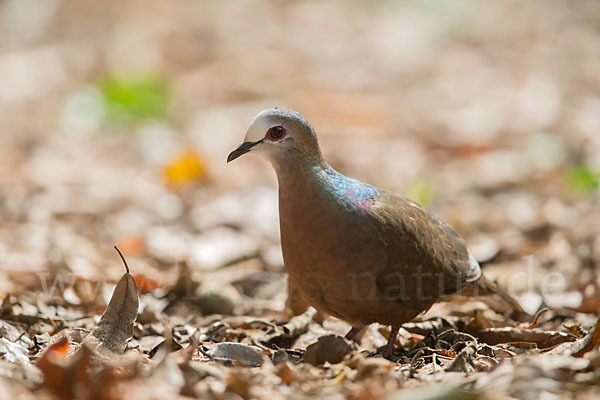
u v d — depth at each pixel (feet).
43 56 72.02
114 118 60.90
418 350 25.00
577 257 36.14
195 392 19.24
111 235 41.91
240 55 72.28
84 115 60.70
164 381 19.26
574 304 29.89
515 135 56.80
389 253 24.49
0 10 80.33
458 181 49.93
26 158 53.72
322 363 22.45
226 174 51.90
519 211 44.01
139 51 72.90
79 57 71.87
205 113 61.98
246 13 82.33
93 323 27.35
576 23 81.15
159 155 55.21
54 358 19.27
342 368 21.39
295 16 81.61
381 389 19.42
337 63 71.26
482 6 83.82
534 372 19.44
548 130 56.59
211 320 29.55
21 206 44.96
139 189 49.11
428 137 57.67
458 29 79.15
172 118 61.46
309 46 74.59
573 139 54.60
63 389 19.01
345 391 19.56
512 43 76.28
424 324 27.25
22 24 78.28
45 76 68.44
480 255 36.88
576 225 40.24
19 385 19.57
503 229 41.65
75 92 64.75
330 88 66.28
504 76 68.74
